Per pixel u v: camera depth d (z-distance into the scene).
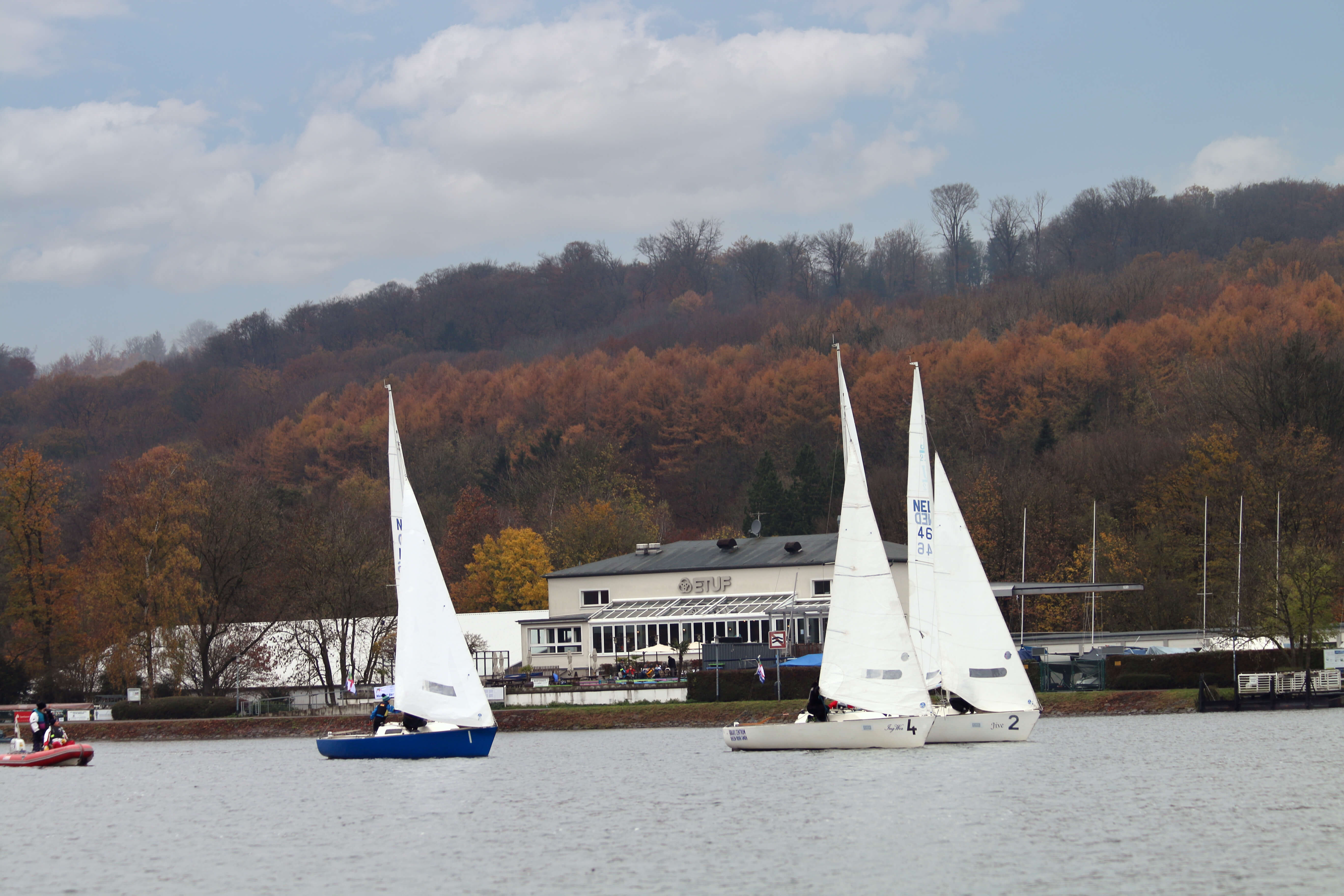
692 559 115.38
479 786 56.50
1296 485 118.19
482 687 68.00
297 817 49.91
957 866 36.84
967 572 63.56
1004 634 63.56
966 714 63.38
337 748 68.06
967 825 42.59
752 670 88.75
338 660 113.75
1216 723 74.81
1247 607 93.12
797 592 108.06
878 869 36.69
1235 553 115.00
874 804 47.22
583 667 109.81
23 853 44.06
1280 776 51.56
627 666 103.25
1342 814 43.03
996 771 54.47
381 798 53.81
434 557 64.56
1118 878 34.97
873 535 61.34
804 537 117.81
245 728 90.56
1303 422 128.75
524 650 113.38
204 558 104.62
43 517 107.62
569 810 48.84
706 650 97.06
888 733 61.84
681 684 90.00
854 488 61.50
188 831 47.69
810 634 105.12
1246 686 84.44
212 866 40.75
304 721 90.00
